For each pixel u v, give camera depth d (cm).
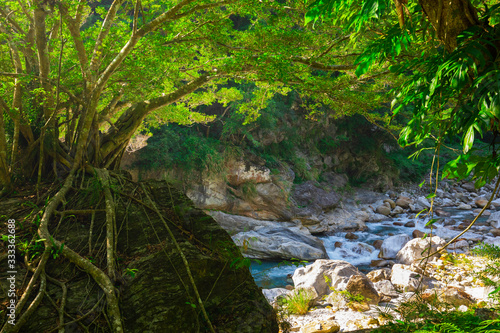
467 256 932
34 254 335
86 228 401
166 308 299
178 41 651
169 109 1032
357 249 1376
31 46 666
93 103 555
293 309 611
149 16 683
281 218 1692
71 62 647
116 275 327
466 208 1994
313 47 615
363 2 219
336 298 633
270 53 555
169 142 1658
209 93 1060
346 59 679
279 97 2031
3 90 530
